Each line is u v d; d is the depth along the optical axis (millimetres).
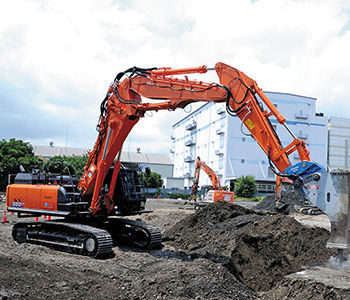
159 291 6371
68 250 10180
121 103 9953
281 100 55344
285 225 8492
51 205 10484
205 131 64688
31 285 6406
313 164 6996
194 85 8773
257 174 54688
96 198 10250
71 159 41219
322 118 56844
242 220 11758
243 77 8125
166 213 21094
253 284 7129
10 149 35031
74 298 6125
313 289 5844
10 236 12234
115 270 8109
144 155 82375
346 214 6633
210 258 9031
